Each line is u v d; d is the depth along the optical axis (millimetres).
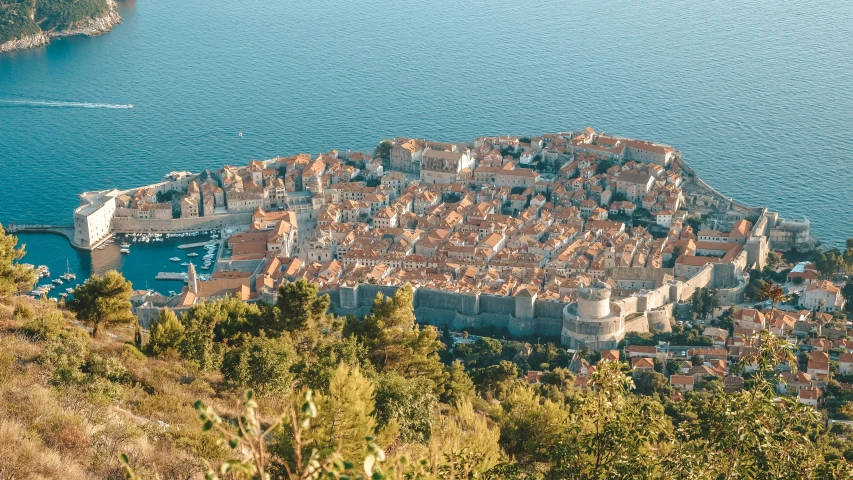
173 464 124125
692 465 113938
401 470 84438
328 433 112938
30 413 126375
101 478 115500
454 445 126000
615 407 115750
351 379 119062
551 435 158875
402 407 155250
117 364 166625
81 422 127938
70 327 198000
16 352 159250
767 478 110938
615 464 111188
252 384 176125
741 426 112000
